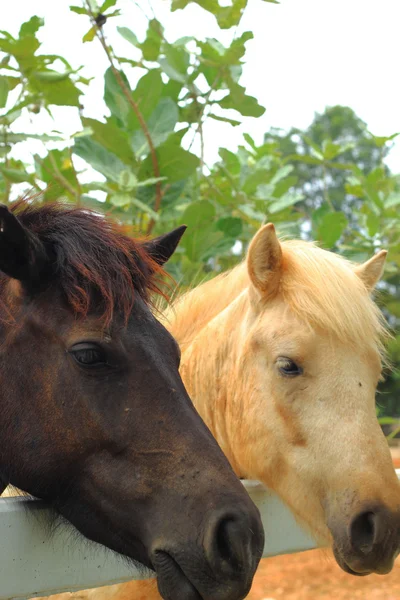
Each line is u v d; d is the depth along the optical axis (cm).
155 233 416
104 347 170
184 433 167
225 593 153
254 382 227
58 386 171
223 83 407
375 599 363
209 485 160
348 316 212
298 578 412
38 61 372
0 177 400
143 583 226
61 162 415
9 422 175
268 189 454
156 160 374
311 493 211
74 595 232
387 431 988
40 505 176
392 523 190
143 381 170
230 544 154
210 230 379
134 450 166
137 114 365
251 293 237
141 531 165
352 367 211
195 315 283
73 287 174
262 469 224
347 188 526
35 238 174
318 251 236
